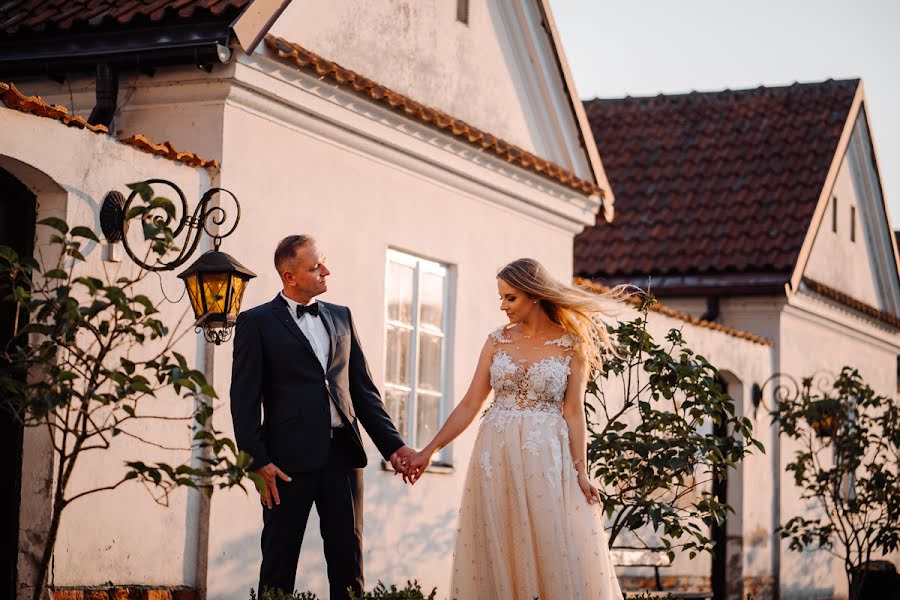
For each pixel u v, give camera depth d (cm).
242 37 794
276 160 854
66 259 670
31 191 677
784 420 1296
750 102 1836
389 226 977
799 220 1597
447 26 1086
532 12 1182
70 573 681
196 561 775
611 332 832
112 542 709
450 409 1054
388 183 977
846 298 1739
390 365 990
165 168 752
